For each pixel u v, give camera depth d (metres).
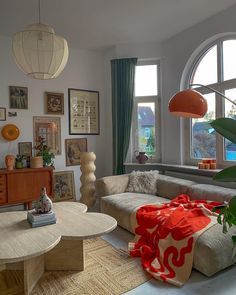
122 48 4.52
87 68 4.79
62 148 4.56
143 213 2.80
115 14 3.41
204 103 2.27
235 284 2.01
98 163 4.94
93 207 4.10
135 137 4.66
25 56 2.04
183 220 2.41
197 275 2.14
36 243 1.79
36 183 3.89
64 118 4.57
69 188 4.56
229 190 2.97
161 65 4.46
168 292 1.92
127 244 2.78
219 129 1.16
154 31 4.00
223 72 3.68
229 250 2.16
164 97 4.42
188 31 3.93
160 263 2.26
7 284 2.10
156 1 3.11
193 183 3.44
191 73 4.12
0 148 4.02
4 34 3.97
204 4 3.22
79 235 1.94
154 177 3.78
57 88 4.50
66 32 3.97
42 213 2.19
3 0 2.96
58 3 3.07
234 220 1.30
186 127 4.23
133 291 1.95
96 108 4.90
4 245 1.76
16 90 4.13
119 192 3.74
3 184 3.65
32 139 4.27
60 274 2.21
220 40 3.65
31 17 3.42
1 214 2.47
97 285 2.03
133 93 4.45
